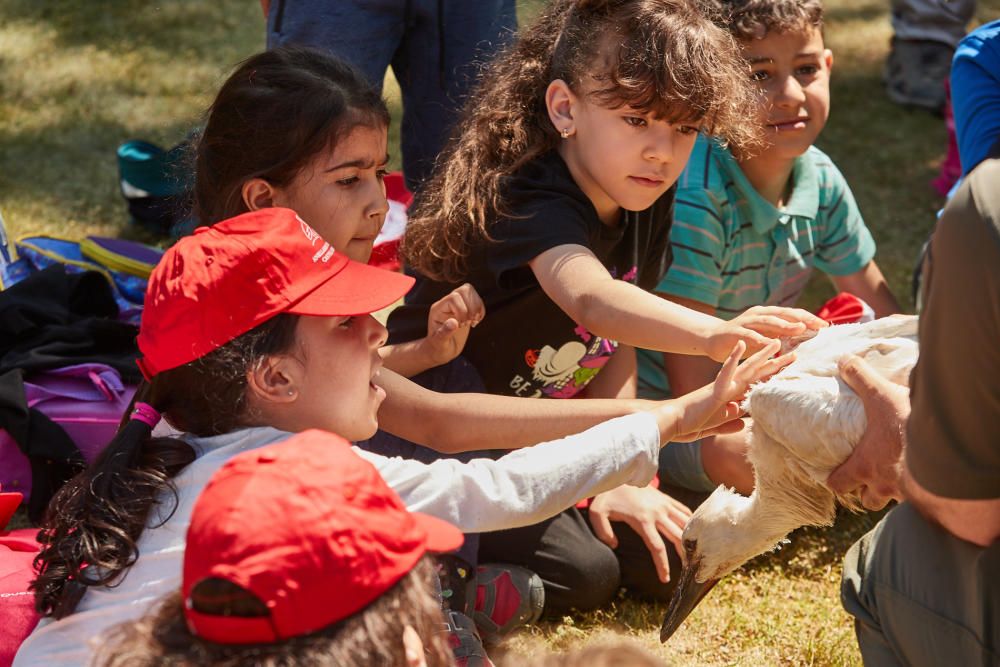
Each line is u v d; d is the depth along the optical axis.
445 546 1.76
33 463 3.38
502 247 2.74
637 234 2.99
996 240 1.67
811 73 3.46
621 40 2.62
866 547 2.29
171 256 1.99
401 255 3.16
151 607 1.73
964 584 1.94
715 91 2.61
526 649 2.99
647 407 2.42
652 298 2.51
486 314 2.92
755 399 2.55
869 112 6.95
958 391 1.74
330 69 2.54
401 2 4.09
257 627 1.48
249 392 2.00
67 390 3.45
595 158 2.69
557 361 2.99
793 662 2.93
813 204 3.66
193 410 2.04
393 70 4.48
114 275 4.30
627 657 1.59
